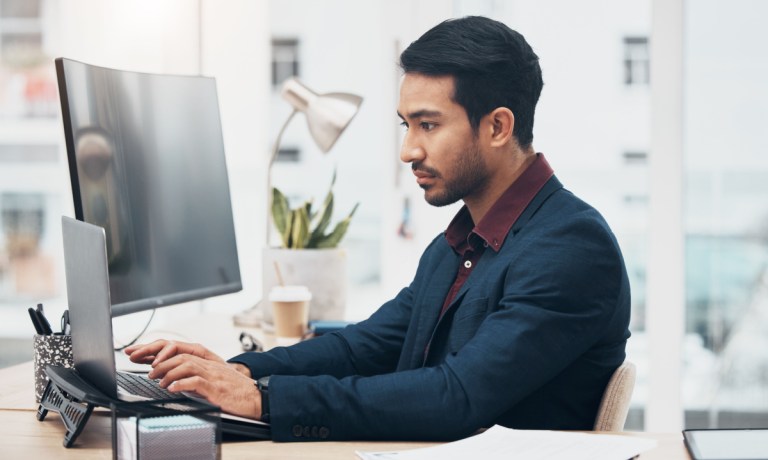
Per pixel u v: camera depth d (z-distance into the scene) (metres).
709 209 2.91
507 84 1.30
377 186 3.02
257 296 2.99
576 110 2.96
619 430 1.28
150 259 1.63
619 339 1.32
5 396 1.43
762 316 2.92
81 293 1.18
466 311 1.30
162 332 2.07
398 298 1.63
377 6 2.97
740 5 2.87
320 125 2.22
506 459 1.02
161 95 1.72
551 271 1.23
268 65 2.99
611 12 2.92
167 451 0.98
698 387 2.94
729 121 2.89
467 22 1.31
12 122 3.53
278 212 2.19
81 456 1.09
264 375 1.44
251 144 3.00
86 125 1.49
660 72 2.86
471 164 1.32
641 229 2.95
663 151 2.87
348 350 1.56
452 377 1.18
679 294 2.88
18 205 3.56
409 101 1.32
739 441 1.09
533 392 1.28
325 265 2.07
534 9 2.95
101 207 1.50
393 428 1.16
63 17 2.89
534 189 1.34
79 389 1.14
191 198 1.78
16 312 3.64
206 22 2.97
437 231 2.96
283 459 1.08
